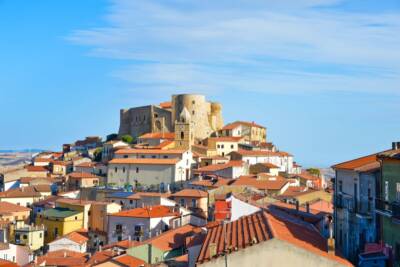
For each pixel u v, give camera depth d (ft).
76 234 400.88
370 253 137.49
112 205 438.40
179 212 373.40
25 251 349.61
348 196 170.19
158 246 250.37
